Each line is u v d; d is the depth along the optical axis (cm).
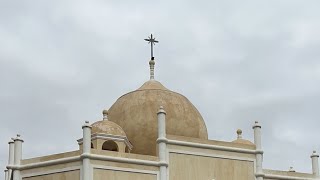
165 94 4747
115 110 4769
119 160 3972
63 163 3962
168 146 4156
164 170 4066
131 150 4541
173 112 4619
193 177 4175
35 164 4028
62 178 3938
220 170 4281
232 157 4344
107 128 4284
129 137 4578
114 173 3947
